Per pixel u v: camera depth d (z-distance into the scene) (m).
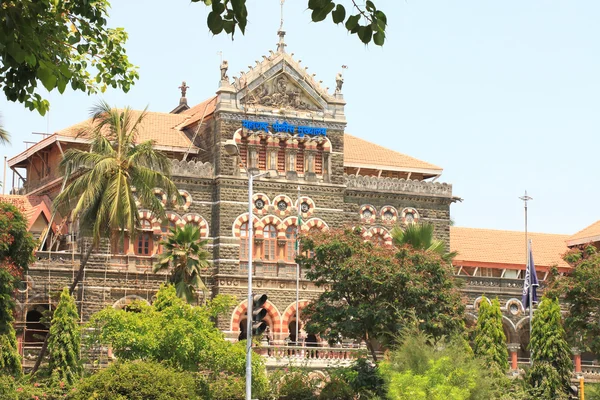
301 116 95.06
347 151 103.56
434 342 71.81
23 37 23.08
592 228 115.38
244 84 93.31
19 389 66.38
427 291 75.94
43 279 86.12
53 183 93.12
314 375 81.38
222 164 91.75
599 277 86.75
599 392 81.94
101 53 33.44
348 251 78.50
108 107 75.12
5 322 71.06
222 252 91.00
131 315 70.69
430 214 100.19
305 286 93.31
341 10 22.06
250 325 59.94
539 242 115.25
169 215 90.75
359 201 97.62
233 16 22.14
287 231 93.50
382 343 77.62
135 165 73.25
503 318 103.50
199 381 71.00
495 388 74.31
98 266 87.88
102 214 71.12
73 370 70.00
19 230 73.69
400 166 103.31
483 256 109.44
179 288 80.50
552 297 88.38
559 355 82.62
